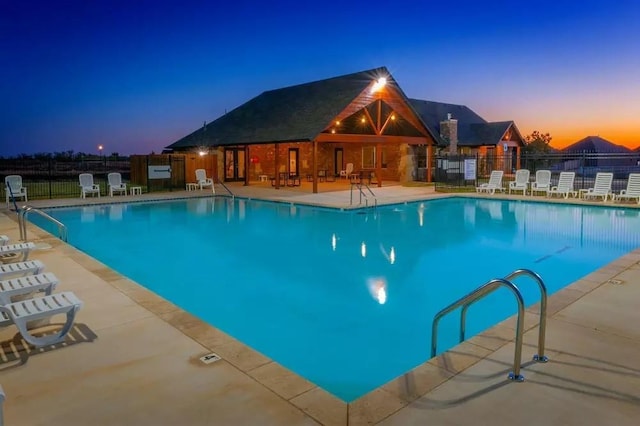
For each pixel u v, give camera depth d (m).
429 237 13.41
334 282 9.09
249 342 6.32
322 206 18.20
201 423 3.29
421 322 7.03
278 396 3.64
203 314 7.43
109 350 4.51
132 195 21.53
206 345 4.62
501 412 3.40
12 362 4.27
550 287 8.70
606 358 4.31
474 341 4.70
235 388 3.77
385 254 11.44
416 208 18.58
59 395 3.69
